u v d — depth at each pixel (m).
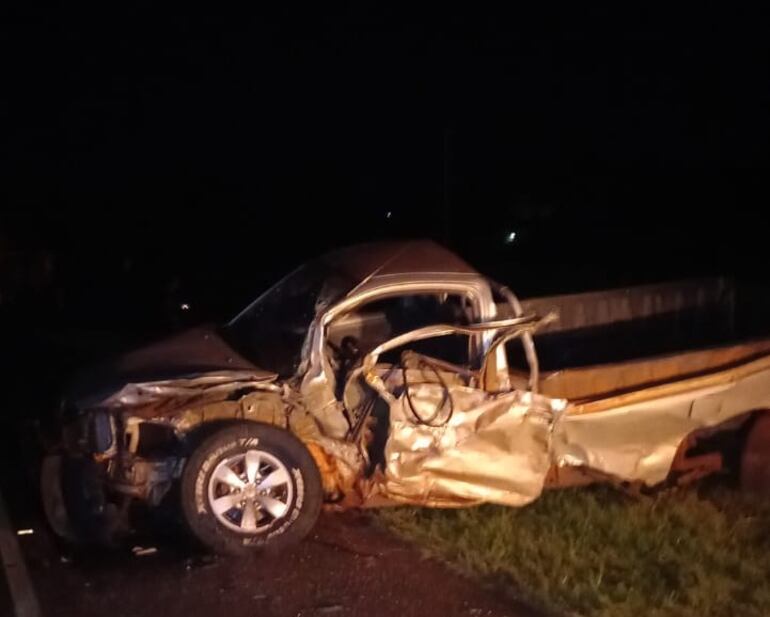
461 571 7.36
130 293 25.41
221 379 7.88
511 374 8.45
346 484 8.20
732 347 9.14
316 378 8.01
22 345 19.48
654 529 8.09
